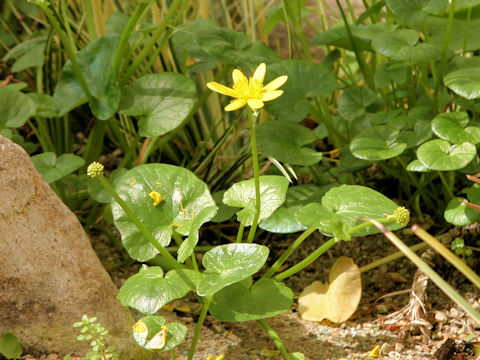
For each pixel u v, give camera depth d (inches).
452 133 20.6
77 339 18.2
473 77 21.2
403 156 23.2
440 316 20.8
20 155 19.0
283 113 23.1
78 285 19.2
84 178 23.1
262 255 18.7
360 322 21.1
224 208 22.8
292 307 21.7
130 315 19.8
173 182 20.4
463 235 22.1
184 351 20.0
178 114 22.3
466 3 23.1
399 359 19.7
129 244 19.8
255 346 20.3
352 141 21.9
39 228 19.1
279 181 20.6
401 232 23.5
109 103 22.3
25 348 19.2
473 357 19.7
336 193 20.4
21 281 19.0
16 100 23.2
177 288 18.6
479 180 18.9
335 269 21.3
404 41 22.2
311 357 19.9
